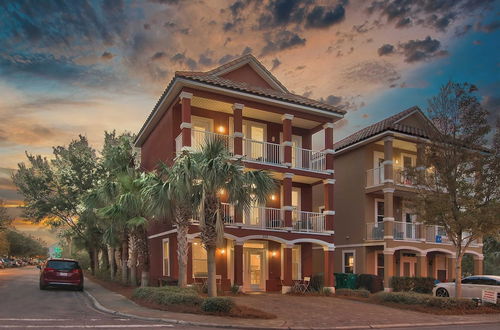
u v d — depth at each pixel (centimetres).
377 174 2762
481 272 2995
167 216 1712
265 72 2453
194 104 2262
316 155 2677
